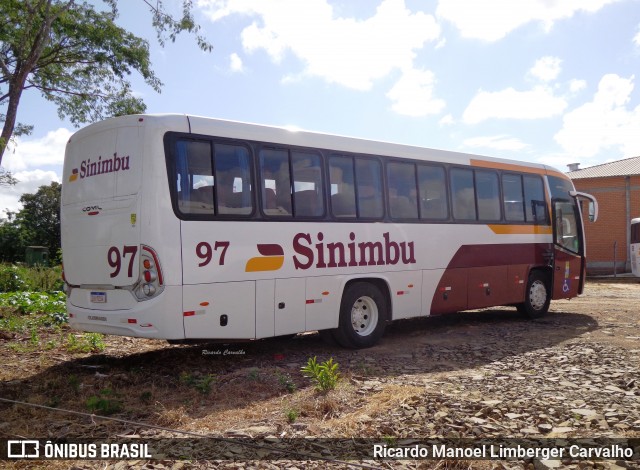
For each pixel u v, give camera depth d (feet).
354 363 27.66
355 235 31.42
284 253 28.12
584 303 55.93
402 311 33.78
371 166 32.81
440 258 36.19
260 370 25.88
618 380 23.38
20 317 39.78
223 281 25.75
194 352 30.58
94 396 21.34
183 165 25.08
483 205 39.68
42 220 154.71
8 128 58.54
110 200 25.54
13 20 64.49
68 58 71.46
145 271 24.16
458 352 30.19
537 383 23.15
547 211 45.01
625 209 99.25
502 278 40.60
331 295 30.09
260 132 27.96
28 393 22.06
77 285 26.96
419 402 20.22
